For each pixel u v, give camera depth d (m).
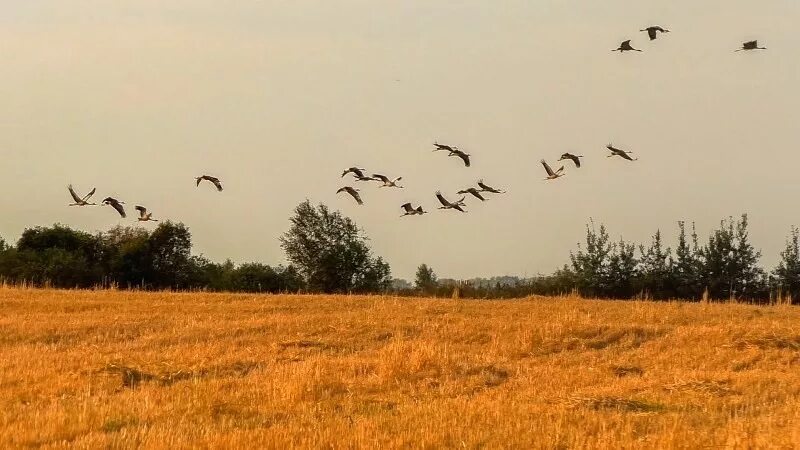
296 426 21.06
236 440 19.42
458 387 27.30
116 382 27.91
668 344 35.66
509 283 76.31
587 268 74.38
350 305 47.44
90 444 19.59
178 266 77.62
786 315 44.22
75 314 43.41
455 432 20.47
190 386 26.91
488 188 26.92
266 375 28.58
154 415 22.94
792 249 73.69
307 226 77.31
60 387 27.09
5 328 38.41
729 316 42.97
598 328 37.72
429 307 45.28
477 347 35.59
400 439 19.62
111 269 75.69
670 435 19.33
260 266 80.06
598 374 29.62
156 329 39.44
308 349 34.53
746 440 19.05
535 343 35.75
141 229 79.00
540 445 19.41
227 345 35.03
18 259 72.69
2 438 20.16
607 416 22.09
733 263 73.56
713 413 22.62
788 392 26.05
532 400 24.95
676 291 73.75
